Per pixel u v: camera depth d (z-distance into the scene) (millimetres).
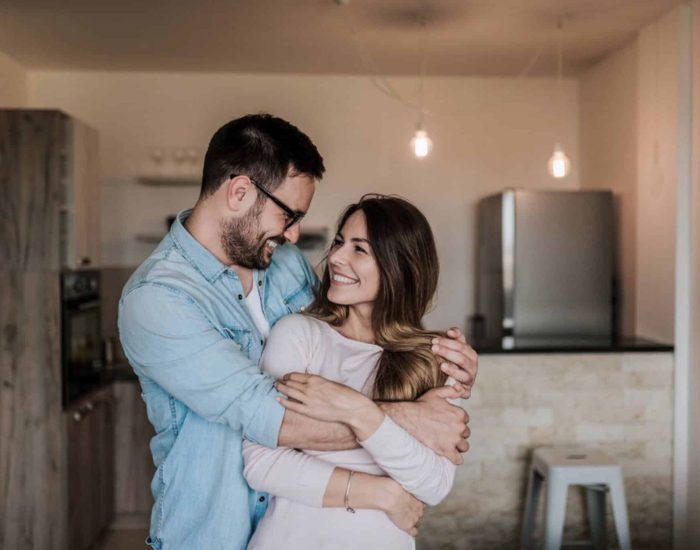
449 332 1528
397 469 1263
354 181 4906
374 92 4891
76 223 3475
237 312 1471
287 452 1316
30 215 3289
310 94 4863
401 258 1496
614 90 4324
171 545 1402
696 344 3414
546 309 4152
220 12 3506
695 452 3426
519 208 4148
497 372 3465
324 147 4887
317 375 1348
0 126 3285
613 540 3504
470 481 3467
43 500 3309
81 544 3473
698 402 3393
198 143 4797
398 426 1273
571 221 4160
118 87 4758
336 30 3812
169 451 1427
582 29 3818
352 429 1264
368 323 1552
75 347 3471
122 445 3947
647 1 3381
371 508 1291
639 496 3520
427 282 1546
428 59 4441
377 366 1455
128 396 3941
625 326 4262
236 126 1429
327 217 4906
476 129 4957
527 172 4977
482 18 3605
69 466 3326
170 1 3346
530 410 3471
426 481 1288
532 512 3307
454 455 1350
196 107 4793
